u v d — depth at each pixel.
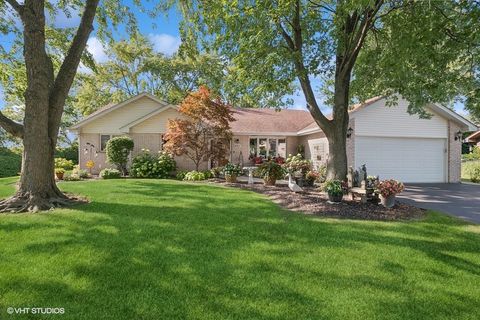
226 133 16.22
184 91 32.31
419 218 7.97
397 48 9.98
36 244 5.19
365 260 4.84
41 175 8.63
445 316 3.35
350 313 3.33
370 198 9.48
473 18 8.52
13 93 14.18
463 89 10.73
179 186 12.98
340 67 11.96
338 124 12.15
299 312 3.32
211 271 4.27
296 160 16.05
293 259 4.80
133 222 6.75
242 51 9.97
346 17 10.52
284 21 11.10
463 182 18.11
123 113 20.53
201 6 10.82
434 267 4.65
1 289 3.62
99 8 11.97
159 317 3.16
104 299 3.46
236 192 11.65
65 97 9.38
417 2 8.99
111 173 17.31
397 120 17.34
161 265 4.44
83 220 6.88
